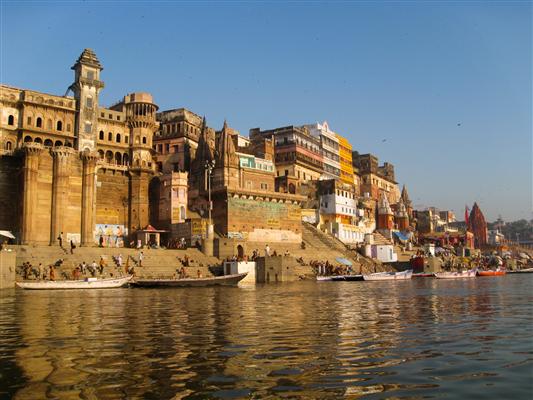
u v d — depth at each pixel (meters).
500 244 199.50
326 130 124.00
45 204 58.88
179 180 70.31
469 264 116.69
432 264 88.25
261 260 57.50
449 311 24.53
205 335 16.33
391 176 160.12
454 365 11.76
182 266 55.53
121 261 51.19
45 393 9.36
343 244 89.75
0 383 10.10
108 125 72.75
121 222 70.19
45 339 15.48
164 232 68.06
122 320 20.41
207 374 10.85
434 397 9.11
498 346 14.27
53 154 59.59
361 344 14.56
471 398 9.04
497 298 33.78
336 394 9.33
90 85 69.50
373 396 9.19
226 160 78.25
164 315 22.30
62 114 67.81
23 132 64.06
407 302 30.06
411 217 154.75
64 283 40.72
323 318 21.27
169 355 12.94
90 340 15.27
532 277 84.56
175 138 85.06
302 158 107.19
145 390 9.58
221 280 47.53
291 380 10.34
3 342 14.91
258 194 73.44
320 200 99.81
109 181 69.88
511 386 9.85
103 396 9.19
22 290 38.66
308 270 67.75
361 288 45.84
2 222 60.06
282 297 33.78
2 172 60.50
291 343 14.75
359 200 116.75
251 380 10.34
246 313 23.28
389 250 90.62
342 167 127.88
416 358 12.57
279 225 76.69
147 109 75.50
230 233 70.06
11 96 64.81
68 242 59.75
